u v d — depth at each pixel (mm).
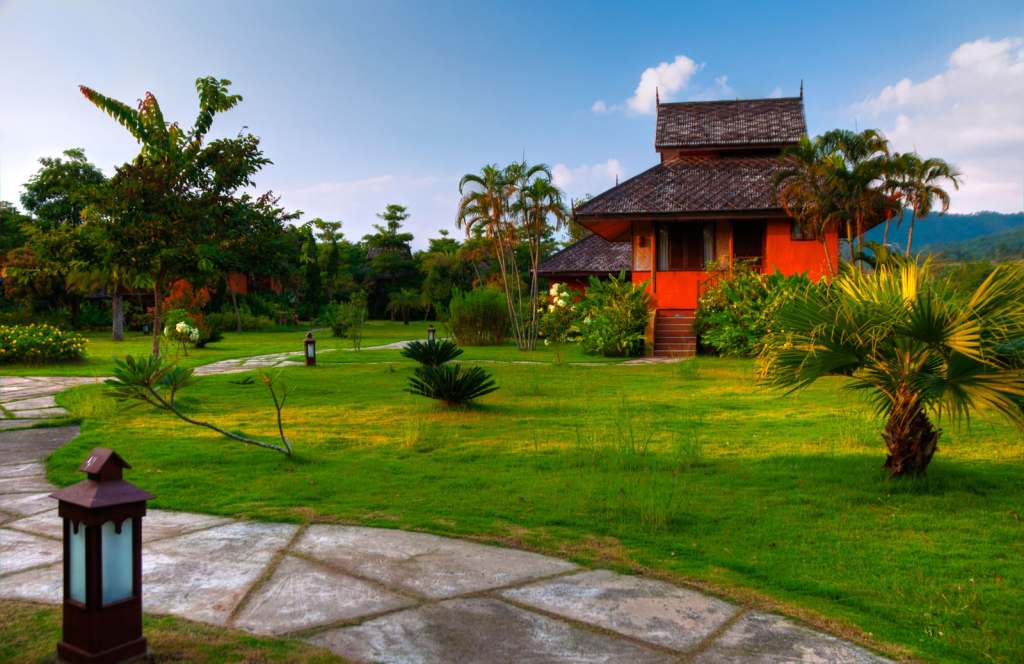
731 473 6773
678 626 3475
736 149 27109
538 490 6203
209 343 31859
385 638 3289
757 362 6852
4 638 3141
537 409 11133
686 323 23906
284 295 68688
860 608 3723
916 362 6031
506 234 27516
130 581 2932
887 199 22500
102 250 17078
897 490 6066
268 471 6934
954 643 3289
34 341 20094
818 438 8570
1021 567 4305
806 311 6219
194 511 5504
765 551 4598
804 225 23000
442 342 15258
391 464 7277
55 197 54781
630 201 24453
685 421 9930
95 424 9891
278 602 3711
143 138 17281
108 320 51719
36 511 5508
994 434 8531
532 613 3611
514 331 29719
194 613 3539
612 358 22594
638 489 6152
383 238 85750
